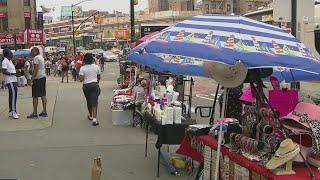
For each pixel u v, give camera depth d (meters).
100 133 10.81
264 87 5.40
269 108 4.84
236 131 5.45
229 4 88.44
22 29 69.88
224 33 4.39
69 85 27.23
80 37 112.94
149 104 8.84
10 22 69.31
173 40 4.42
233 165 4.98
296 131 4.57
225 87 5.13
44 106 13.34
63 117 13.42
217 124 5.95
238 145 5.03
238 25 4.51
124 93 12.95
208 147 5.62
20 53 31.08
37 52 13.04
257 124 4.89
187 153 6.50
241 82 4.89
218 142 5.05
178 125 7.13
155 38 4.70
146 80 11.59
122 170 7.58
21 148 9.30
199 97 20.36
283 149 4.29
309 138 4.50
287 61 4.20
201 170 6.15
